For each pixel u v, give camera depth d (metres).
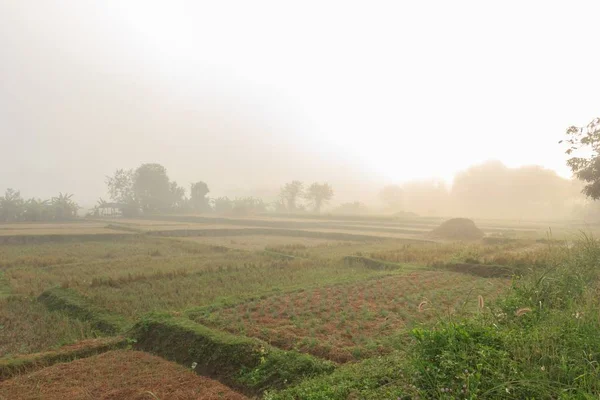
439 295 12.39
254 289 14.22
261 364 7.54
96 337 10.16
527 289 8.38
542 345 5.23
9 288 15.52
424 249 23.61
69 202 61.12
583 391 4.14
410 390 5.07
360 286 14.00
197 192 83.62
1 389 7.08
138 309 11.95
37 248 27.45
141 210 73.88
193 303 12.55
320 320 10.09
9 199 56.09
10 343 9.69
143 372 7.81
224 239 34.75
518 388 4.41
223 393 6.88
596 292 8.03
